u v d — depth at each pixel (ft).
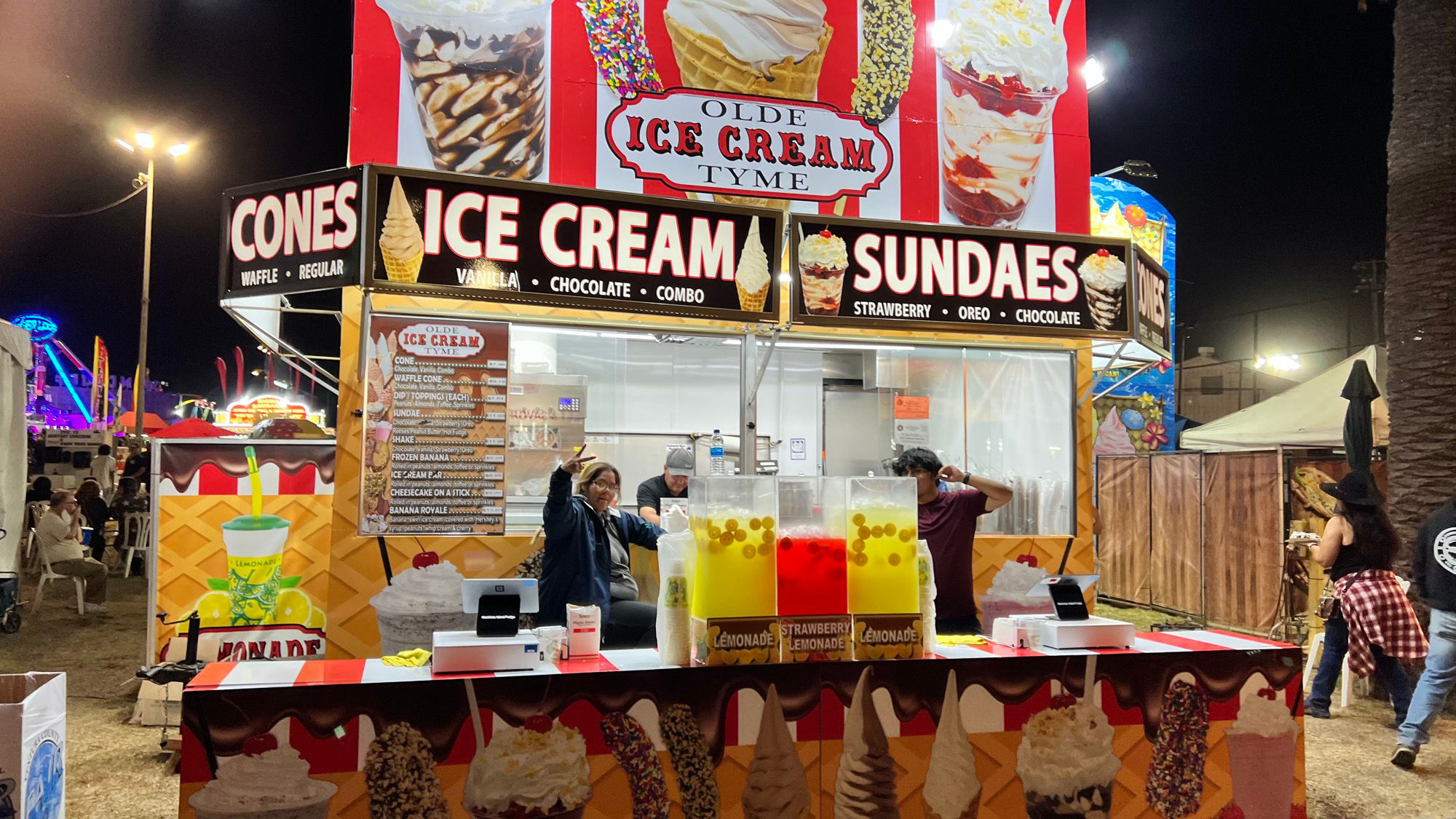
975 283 14.11
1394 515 20.80
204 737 7.38
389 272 11.51
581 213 12.32
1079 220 18.93
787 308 13.87
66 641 24.47
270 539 17.25
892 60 17.95
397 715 7.72
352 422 14.73
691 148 16.81
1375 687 19.79
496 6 16.03
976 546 17.51
